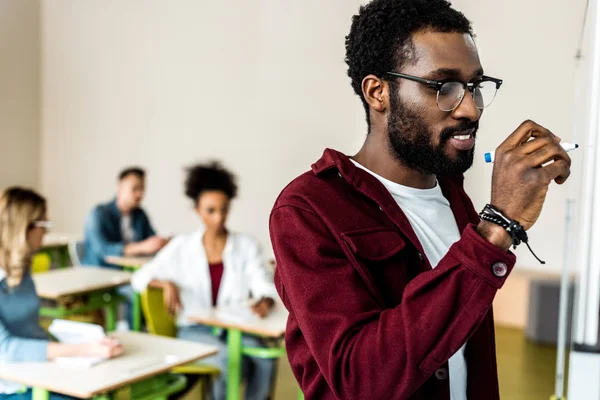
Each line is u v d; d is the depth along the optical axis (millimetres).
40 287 3514
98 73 6699
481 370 968
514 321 5137
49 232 6438
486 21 4988
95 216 4492
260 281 3242
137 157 6516
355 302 813
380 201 902
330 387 816
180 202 6285
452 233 989
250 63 5906
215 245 3289
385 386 757
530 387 3818
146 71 6430
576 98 1220
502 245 741
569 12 4703
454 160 846
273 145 5832
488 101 877
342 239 854
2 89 6660
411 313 750
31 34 6898
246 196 5969
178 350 2350
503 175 748
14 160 6816
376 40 883
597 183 772
